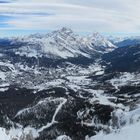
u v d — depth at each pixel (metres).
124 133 196.88
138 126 199.50
